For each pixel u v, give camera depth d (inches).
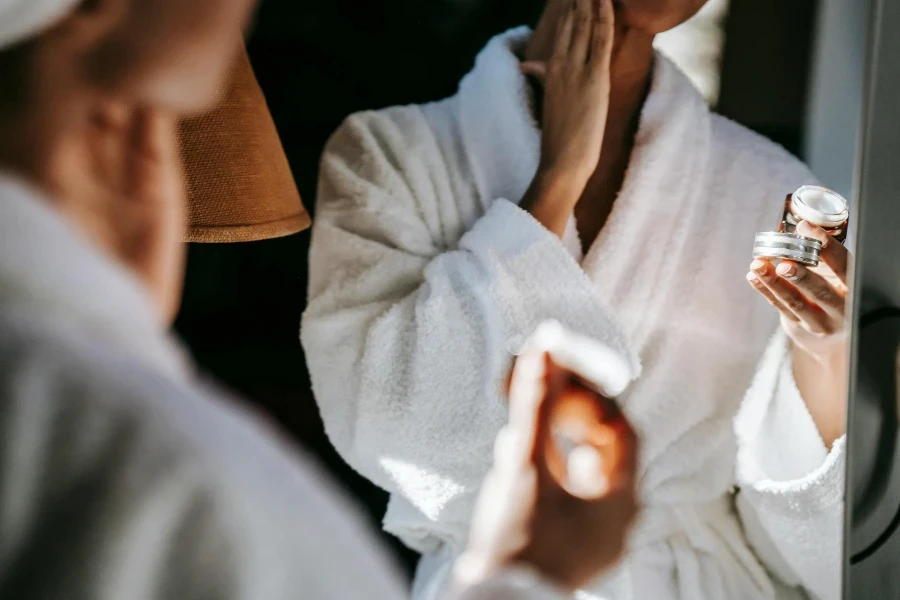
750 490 36.1
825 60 40.6
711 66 41.2
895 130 29.2
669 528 36.3
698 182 37.5
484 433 34.7
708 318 37.2
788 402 36.0
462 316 35.1
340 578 11.0
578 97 35.8
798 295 34.3
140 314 11.8
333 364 36.6
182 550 10.3
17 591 10.0
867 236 29.2
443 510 35.4
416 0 39.8
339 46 39.9
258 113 32.8
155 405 10.5
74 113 12.7
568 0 36.3
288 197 34.2
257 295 40.6
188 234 31.7
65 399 10.3
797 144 41.4
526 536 15.5
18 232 10.9
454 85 40.5
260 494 10.6
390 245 37.1
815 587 36.1
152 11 12.5
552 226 36.0
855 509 29.5
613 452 16.9
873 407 29.5
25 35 11.8
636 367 35.0
